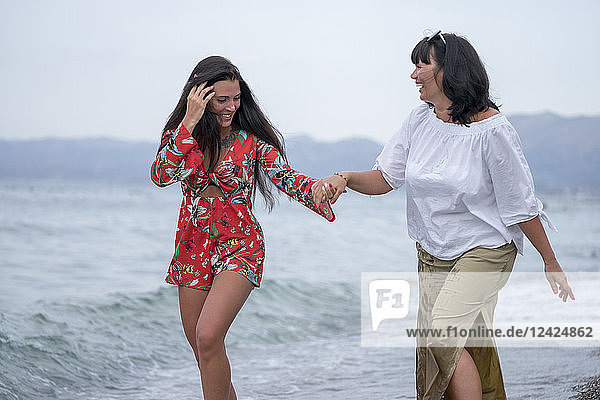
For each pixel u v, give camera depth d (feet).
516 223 12.24
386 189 13.70
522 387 17.56
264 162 13.30
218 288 12.69
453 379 12.12
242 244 12.99
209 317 12.41
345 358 22.26
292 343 25.08
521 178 12.10
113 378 20.57
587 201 177.78
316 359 22.21
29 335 22.58
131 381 20.38
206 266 13.10
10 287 38.40
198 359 13.30
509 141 12.01
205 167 13.00
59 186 285.02
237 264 12.82
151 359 22.70
